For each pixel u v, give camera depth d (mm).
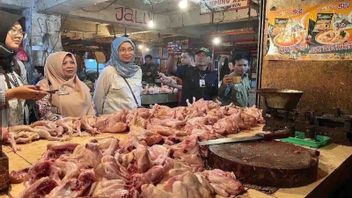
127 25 9203
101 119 2809
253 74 9680
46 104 3217
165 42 13148
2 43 2947
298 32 3211
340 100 2971
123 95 3787
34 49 6918
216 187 1524
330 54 3008
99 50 11117
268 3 3426
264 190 1585
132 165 1623
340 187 2262
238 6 5598
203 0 6047
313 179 1719
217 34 10773
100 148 1854
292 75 3289
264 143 2096
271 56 3438
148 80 9609
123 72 3854
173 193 1332
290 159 1763
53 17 7180
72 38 10695
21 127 2445
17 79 3078
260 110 3410
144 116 2930
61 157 1702
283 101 2568
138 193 1360
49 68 3445
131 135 2338
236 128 2799
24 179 1595
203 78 5754
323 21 3031
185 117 3131
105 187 1394
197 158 1873
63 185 1387
